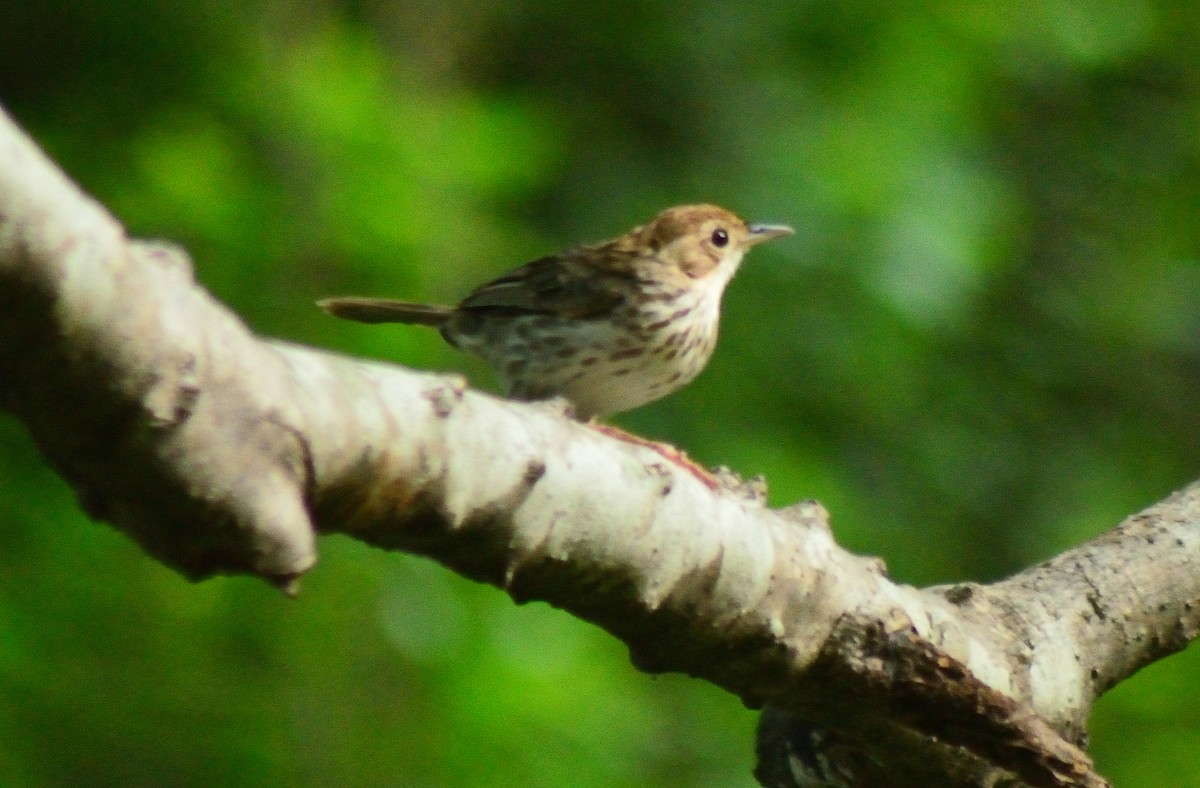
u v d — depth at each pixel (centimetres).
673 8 1867
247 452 386
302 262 1350
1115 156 2075
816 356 1705
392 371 441
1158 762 1525
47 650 1146
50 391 359
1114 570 689
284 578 395
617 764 1242
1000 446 1859
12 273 338
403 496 442
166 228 1338
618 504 499
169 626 1188
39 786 1116
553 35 1888
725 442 1636
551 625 1276
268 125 1430
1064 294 1997
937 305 1673
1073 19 1883
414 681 1211
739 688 574
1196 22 2091
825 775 635
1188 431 1991
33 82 1552
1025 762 571
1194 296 2039
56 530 1180
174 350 367
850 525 1619
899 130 1725
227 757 1152
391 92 1502
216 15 1548
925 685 571
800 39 1805
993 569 1808
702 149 1798
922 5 1803
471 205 1482
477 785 1177
